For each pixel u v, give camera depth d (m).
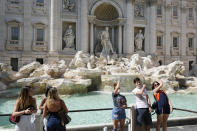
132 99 20.92
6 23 32.59
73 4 36.00
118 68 30.47
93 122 11.80
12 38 33.16
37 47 34.03
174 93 25.92
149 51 41.06
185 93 25.95
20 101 5.95
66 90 22.77
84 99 20.94
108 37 37.62
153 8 40.97
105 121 12.01
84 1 35.91
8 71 26.70
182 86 30.20
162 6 43.31
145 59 33.06
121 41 38.88
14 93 20.97
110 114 13.70
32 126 5.96
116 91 7.72
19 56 33.22
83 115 13.41
